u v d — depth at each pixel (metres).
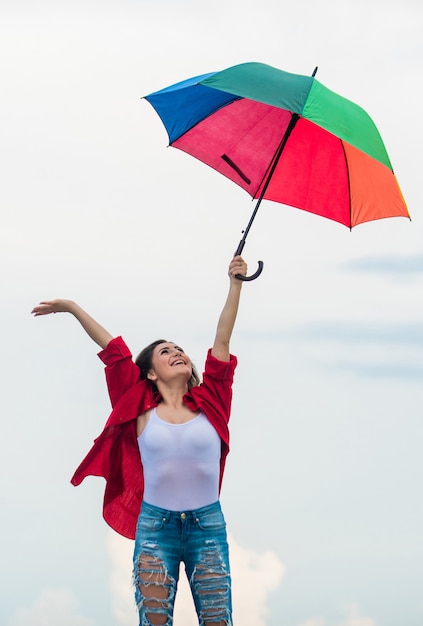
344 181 9.64
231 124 9.73
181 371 8.95
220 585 8.52
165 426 8.70
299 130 9.55
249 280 9.16
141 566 8.52
